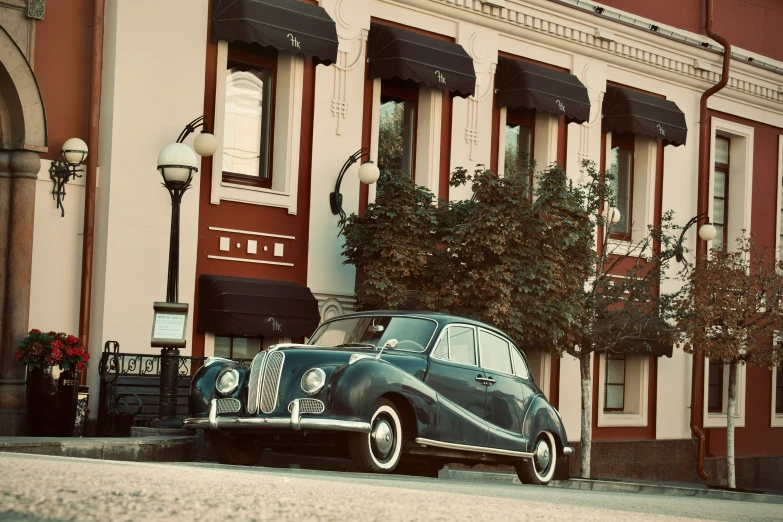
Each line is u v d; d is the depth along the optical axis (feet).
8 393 44.86
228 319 48.88
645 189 71.61
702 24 75.92
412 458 34.35
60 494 7.57
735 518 15.96
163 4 49.24
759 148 80.23
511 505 12.01
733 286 62.64
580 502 18.40
